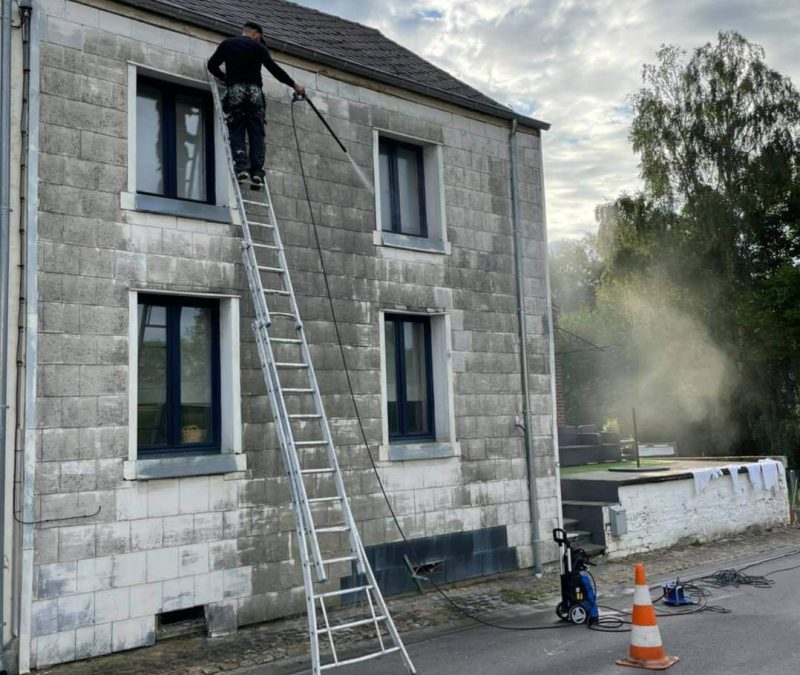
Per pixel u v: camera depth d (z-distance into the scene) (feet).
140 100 29.58
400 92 36.68
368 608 31.76
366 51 40.60
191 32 30.04
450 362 36.70
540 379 40.37
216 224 29.73
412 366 36.88
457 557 35.65
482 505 36.91
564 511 43.32
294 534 30.32
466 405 37.04
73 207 26.30
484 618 30.40
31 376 24.75
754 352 91.71
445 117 38.40
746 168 92.32
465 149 39.06
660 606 31.24
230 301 29.81
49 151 25.99
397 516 33.81
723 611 30.01
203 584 27.84
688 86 97.09
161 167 29.78
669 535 45.50
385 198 36.88
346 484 32.32
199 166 30.89
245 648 26.50
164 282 28.17
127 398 26.76
